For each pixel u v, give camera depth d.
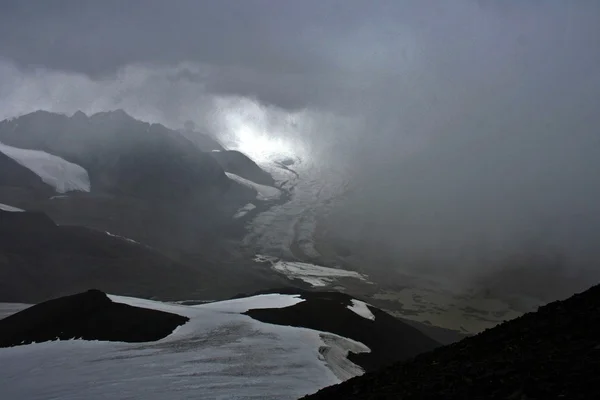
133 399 40.62
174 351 50.62
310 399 20.23
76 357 49.16
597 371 13.27
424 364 19.38
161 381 43.75
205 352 50.38
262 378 44.88
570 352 15.12
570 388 12.77
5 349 52.69
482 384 14.80
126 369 46.25
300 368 47.81
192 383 43.31
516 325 19.41
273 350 51.56
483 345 18.83
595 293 19.34
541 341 16.91
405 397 15.94
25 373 46.34
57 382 44.12
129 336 54.09
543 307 20.42
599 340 15.37
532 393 13.08
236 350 51.12
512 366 15.35
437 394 15.19
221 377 44.66
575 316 17.84
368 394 18.00
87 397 41.25
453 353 19.34
